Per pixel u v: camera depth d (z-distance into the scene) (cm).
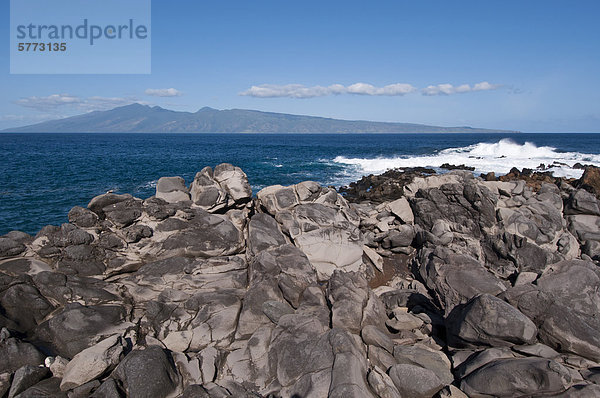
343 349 774
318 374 738
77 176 4072
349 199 2525
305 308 962
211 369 816
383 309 999
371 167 4862
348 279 1012
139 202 1286
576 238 1423
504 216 1389
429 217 1476
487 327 769
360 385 691
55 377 768
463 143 12031
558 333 763
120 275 1145
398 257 1441
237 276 1152
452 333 847
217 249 1214
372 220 1559
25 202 2811
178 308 996
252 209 1540
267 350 857
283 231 1357
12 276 1012
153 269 1130
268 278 1073
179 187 1406
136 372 727
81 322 895
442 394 718
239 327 945
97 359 744
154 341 902
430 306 1063
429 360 806
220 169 1476
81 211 1181
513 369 683
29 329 916
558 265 1077
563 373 648
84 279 1079
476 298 816
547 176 2895
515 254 1260
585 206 1453
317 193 1452
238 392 746
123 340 840
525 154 5750
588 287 1005
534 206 1438
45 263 1088
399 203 1598
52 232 1143
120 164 5328
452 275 1005
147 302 1020
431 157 5459
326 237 1308
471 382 713
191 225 1254
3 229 2212
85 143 11869
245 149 9162
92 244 1144
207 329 932
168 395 737
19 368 768
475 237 1399
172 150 8738
